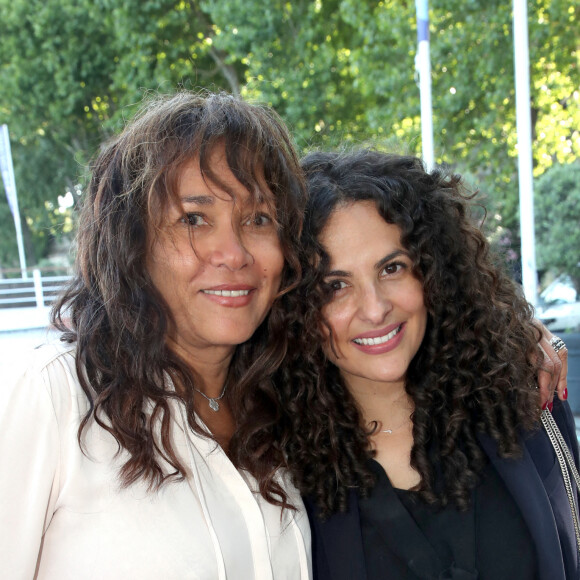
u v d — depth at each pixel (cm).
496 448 180
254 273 156
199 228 150
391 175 181
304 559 163
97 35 1409
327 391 185
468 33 962
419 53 691
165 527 138
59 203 1911
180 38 1321
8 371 139
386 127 1030
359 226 174
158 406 147
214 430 171
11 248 2109
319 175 182
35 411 135
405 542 170
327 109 1197
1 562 126
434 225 182
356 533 173
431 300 180
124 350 147
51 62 1399
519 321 204
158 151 144
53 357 143
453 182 198
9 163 1503
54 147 1758
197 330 155
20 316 1204
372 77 1041
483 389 184
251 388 176
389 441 188
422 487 175
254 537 149
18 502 129
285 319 179
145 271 149
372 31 1040
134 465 137
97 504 135
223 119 149
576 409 481
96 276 152
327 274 174
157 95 172
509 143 1055
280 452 176
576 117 1073
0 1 1398
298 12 1156
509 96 1011
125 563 132
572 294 730
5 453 130
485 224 245
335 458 179
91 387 144
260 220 160
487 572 170
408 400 191
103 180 152
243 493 152
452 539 172
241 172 147
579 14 941
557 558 167
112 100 1501
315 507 179
